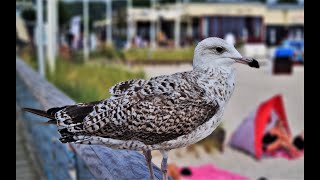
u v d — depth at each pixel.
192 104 3.30
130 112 3.27
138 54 29.27
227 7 41.34
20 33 22.41
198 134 3.37
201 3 41.12
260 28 41.81
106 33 44.75
